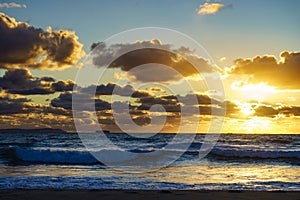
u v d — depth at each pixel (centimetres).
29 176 1595
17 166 2117
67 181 1434
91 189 1251
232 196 1136
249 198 1111
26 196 1122
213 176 1636
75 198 1098
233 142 4591
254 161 2436
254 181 1471
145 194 1161
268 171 1858
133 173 1755
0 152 2511
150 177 1590
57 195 1140
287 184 1392
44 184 1362
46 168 2011
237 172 1808
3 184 1356
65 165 2181
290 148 3441
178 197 1117
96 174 1711
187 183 1414
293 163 2319
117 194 1160
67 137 5659
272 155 2653
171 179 1530
